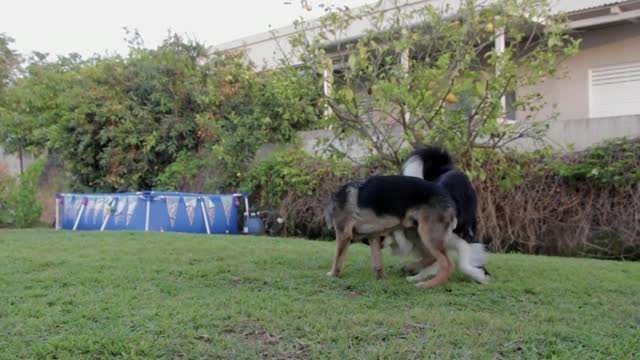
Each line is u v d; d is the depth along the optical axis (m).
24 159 12.47
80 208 7.59
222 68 9.38
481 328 2.24
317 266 3.77
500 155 5.74
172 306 2.53
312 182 7.08
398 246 3.32
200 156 9.02
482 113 4.18
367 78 4.84
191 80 9.30
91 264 3.72
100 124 9.57
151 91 9.44
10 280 3.17
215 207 7.45
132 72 9.59
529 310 2.62
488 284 3.19
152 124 9.38
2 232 6.36
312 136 8.17
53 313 2.44
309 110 4.79
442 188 3.16
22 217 8.62
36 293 2.83
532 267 3.96
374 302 2.73
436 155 3.57
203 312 2.41
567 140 6.08
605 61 7.46
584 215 5.60
